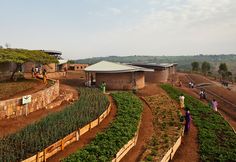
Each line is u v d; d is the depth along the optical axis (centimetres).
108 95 3834
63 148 1869
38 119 2342
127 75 4631
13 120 2292
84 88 4278
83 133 2162
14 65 4041
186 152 2192
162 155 1930
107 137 2078
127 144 1992
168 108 3394
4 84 3228
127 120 2573
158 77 6281
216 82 8412
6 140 1783
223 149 2217
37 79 3950
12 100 2339
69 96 3362
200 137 2489
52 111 2708
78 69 8381
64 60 7900
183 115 3081
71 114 2448
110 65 4894
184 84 7206
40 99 2717
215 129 2752
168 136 2352
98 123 2439
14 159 1556
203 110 3503
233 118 3578
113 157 1791
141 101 3684
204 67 13150
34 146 1742
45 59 3862
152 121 2828
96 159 1723
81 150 1827
